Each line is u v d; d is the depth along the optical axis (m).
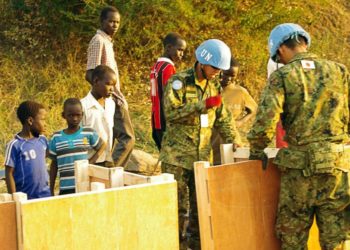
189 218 5.93
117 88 7.84
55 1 10.74
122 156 7.84
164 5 10.80
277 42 5.14
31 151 5.62
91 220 4.31
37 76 10.54
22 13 11.05
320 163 4.93
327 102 5.00
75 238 4.25
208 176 4.88
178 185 5.72
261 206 5.14
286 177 5.10
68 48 10.89
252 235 5.10
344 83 5.10
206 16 11.35
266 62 12.15
